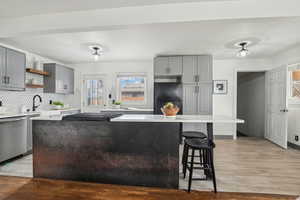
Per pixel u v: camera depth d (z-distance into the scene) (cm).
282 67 379
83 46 350
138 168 216
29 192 197
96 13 214
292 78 384
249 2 185
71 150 227
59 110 420
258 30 267
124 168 218
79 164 226
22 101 373
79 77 525
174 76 448
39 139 233
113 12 210
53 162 231
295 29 263
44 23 225
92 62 512
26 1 193
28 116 323
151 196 190
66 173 229
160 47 360
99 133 221
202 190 203
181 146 391
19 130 301
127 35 290
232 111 468
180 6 198
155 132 213
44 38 304
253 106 532
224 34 285
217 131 471
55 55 425
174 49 375
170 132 211
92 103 524
